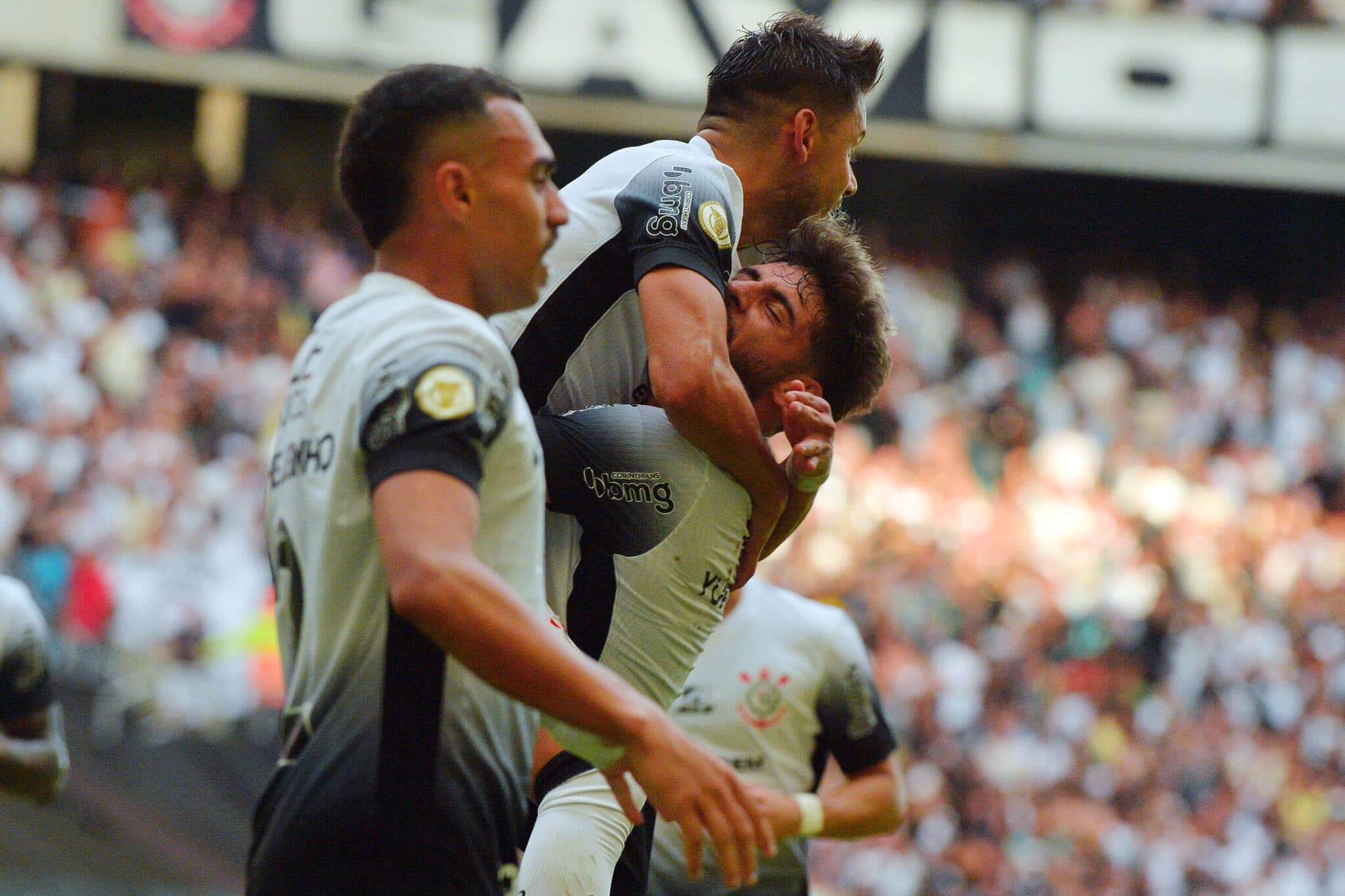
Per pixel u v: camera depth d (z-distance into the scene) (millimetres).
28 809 11625
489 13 17016
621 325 2652
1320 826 14469
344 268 18047
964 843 13305
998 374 18438
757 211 2873
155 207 17500
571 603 2607
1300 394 19125
